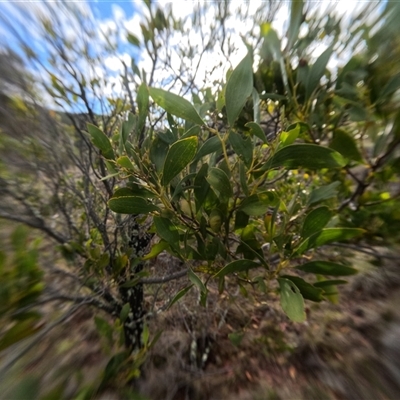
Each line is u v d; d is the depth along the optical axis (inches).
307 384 14.1
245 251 10.7
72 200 15.8
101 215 16.2
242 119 13.1
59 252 13.3
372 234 12.2
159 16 15.2
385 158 11.1
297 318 8.5
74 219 16.9
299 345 16.1
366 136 13.8
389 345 15.1
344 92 10.8
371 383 13.7
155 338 12.1
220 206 10.2
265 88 13.0
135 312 14.4
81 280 12.3
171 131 10.5
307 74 11.4
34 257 8.4
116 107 14.6
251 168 9.3
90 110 13.6
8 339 7.8
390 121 11.1
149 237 14.6
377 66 10.3
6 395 8.2
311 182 17.3
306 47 11.9
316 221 9.2
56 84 13.3
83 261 14.2
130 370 11.2
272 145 9.1
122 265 12.2
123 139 9.8
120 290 14.3
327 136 12.7
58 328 13.9
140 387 12.9
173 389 13.3
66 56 13.6
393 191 12.9
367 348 15.4
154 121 14.9
